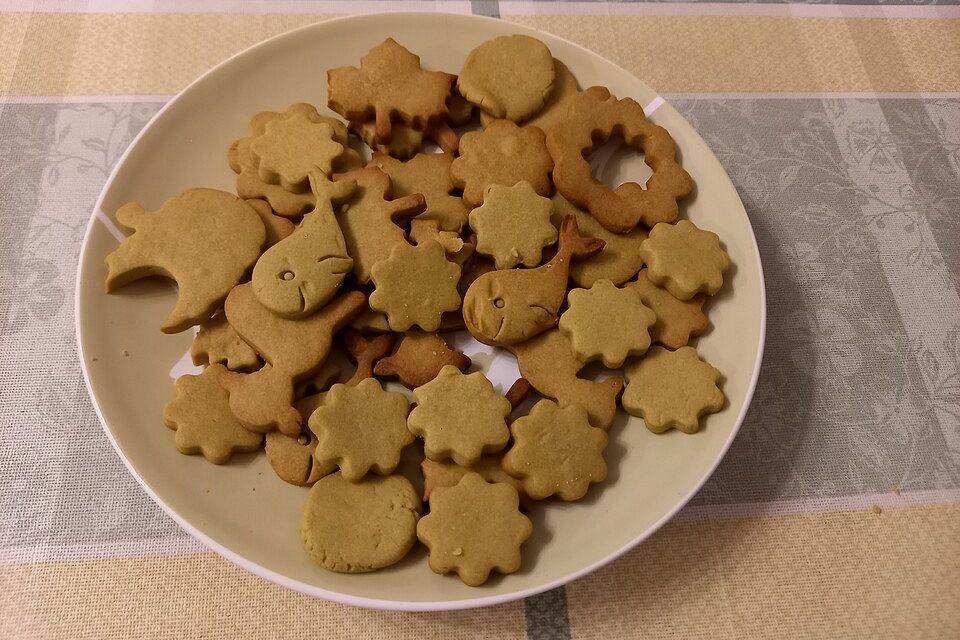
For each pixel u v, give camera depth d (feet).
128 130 1.41
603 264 1.21
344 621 1.12
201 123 1.26
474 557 1.02
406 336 1.15
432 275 1.15
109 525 1.14
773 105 1.53
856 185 1.47
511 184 1.23
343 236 1.17
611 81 1.33
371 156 1.30
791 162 1.48
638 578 1.16
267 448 1.08
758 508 1.22
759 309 1.17
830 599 1.17
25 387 1.21
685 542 1.19
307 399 1.12
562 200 1.26
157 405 1.11
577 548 1.05
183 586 1.12
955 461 1.27
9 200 1.33
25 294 1.27
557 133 1.25
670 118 1.30
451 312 1.17
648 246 1.20
